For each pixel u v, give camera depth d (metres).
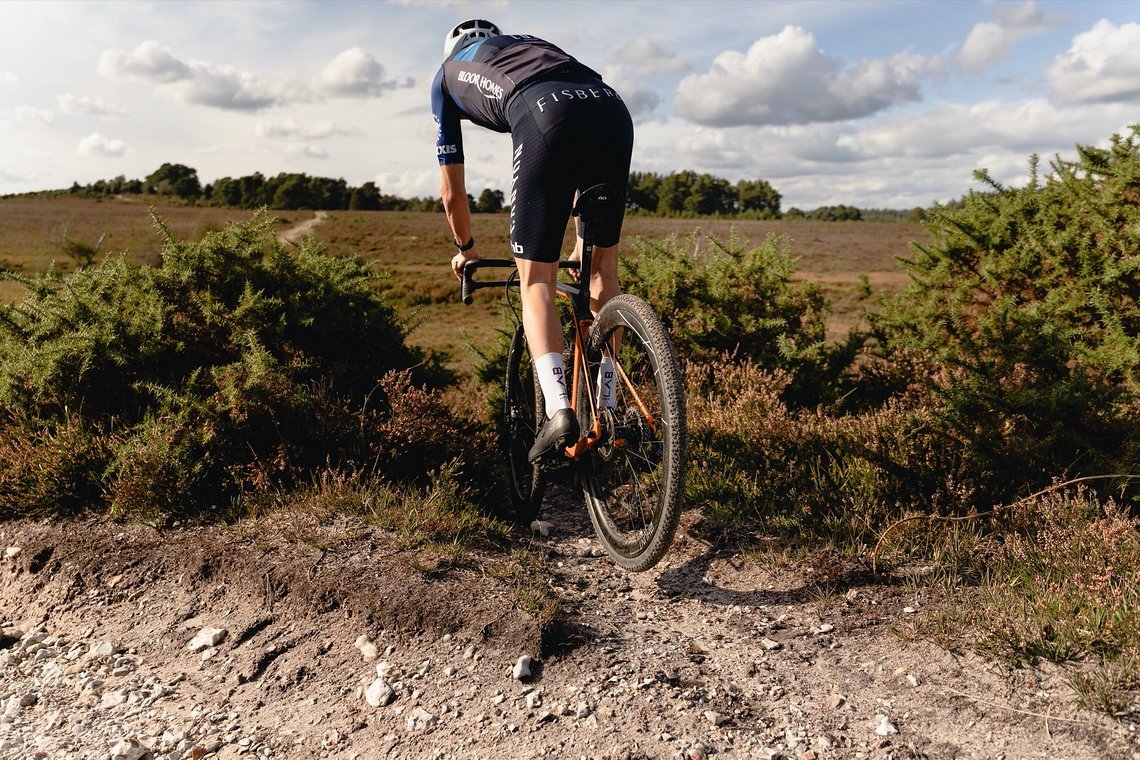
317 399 3.87
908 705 2.11
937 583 2.71
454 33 3.07
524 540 3.37
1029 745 1.90
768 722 2.07
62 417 3.83
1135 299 4.30
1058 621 2.32
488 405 4.88
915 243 5.50
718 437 3.85
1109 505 2.94
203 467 3.52
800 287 5.43
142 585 2.98
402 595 2.67
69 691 2.47
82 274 4.14
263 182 162.62
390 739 2.13
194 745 2.18
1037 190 5.06
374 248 70.62
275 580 2.85
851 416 4.32
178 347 3.87
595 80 2.69
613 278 2.96
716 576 2.99
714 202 162.12
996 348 3.93
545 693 2.24
